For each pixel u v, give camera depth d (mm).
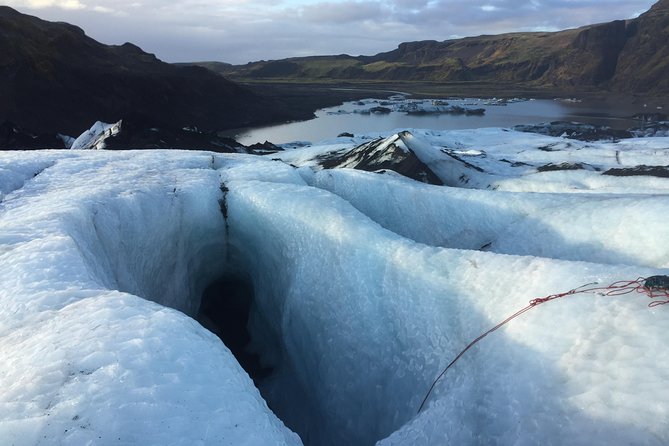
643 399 5484
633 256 10039
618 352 6180
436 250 9805
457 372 7684
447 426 6945
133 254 11516
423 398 7980
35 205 11016
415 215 14391
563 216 11789
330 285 10531
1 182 13023
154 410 4801
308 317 10750
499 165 25609
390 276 9789
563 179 20641
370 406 9016
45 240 8516
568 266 8156
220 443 4711
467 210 13695
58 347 5508
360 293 10000
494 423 6480
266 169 15445
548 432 5809
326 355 10070
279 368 12727
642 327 6363
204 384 5320
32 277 7371
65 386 4945
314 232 11438
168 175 14516
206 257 14242
